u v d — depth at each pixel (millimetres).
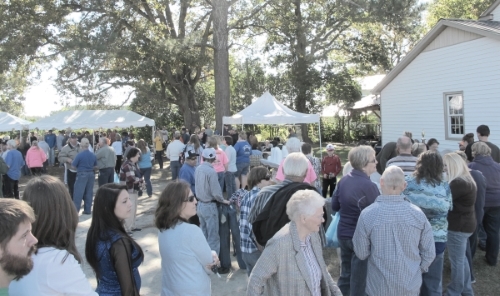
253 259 4043
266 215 3266
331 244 4461
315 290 2498
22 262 1626
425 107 14828
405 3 20281
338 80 26703
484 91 12312
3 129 18531
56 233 1973
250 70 31938
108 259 2580
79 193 9336
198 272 2871
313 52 26250
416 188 3779
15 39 18656
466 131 13086
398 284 3006
